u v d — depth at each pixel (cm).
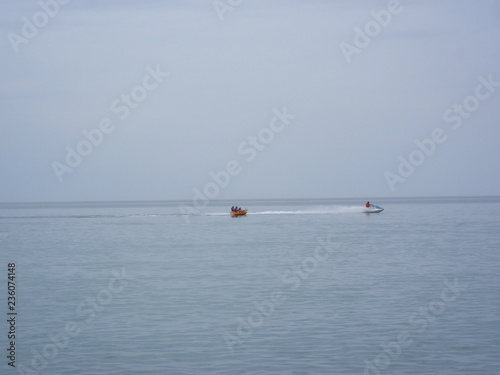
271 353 2419
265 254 5500
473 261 4862
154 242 6850
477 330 2697
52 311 3173
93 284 3953
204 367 2275
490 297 3384
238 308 3192
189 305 3278
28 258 5397
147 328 2812
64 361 2364
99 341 2619
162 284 3928
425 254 5350
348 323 2845
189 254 5588
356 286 3769
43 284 3969
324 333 2684
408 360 2309
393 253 5450
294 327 2791
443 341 2539
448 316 2958
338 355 2381
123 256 5494
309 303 3288
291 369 2239
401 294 3497
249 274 4309
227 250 5875
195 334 2702
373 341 2555
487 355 2355
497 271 4316
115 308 3228
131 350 2486
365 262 4862
